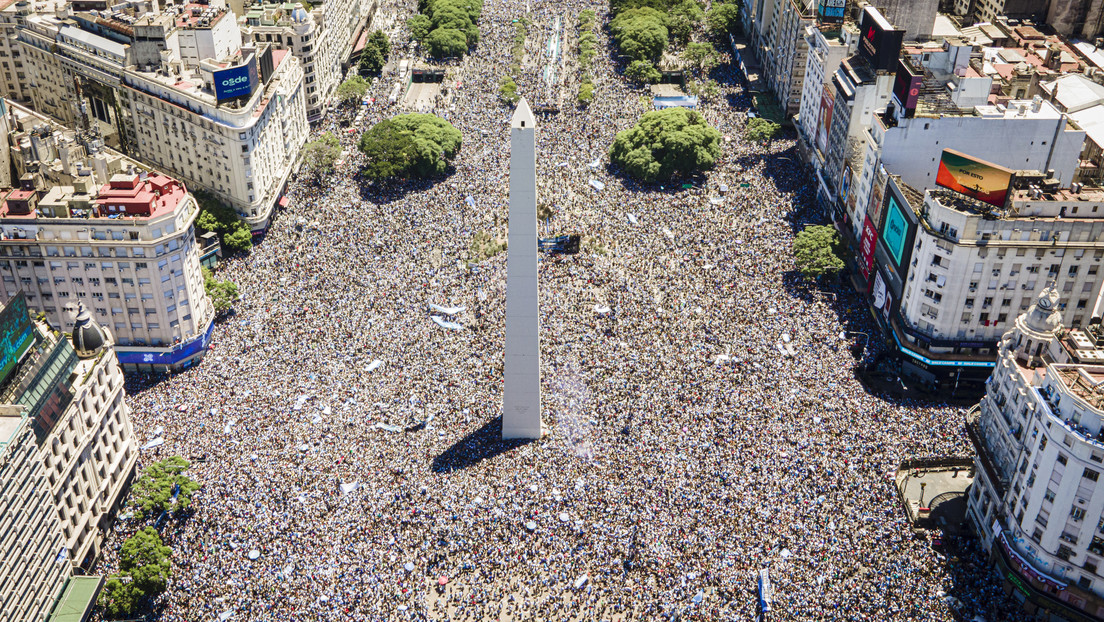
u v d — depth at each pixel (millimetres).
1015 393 196125
